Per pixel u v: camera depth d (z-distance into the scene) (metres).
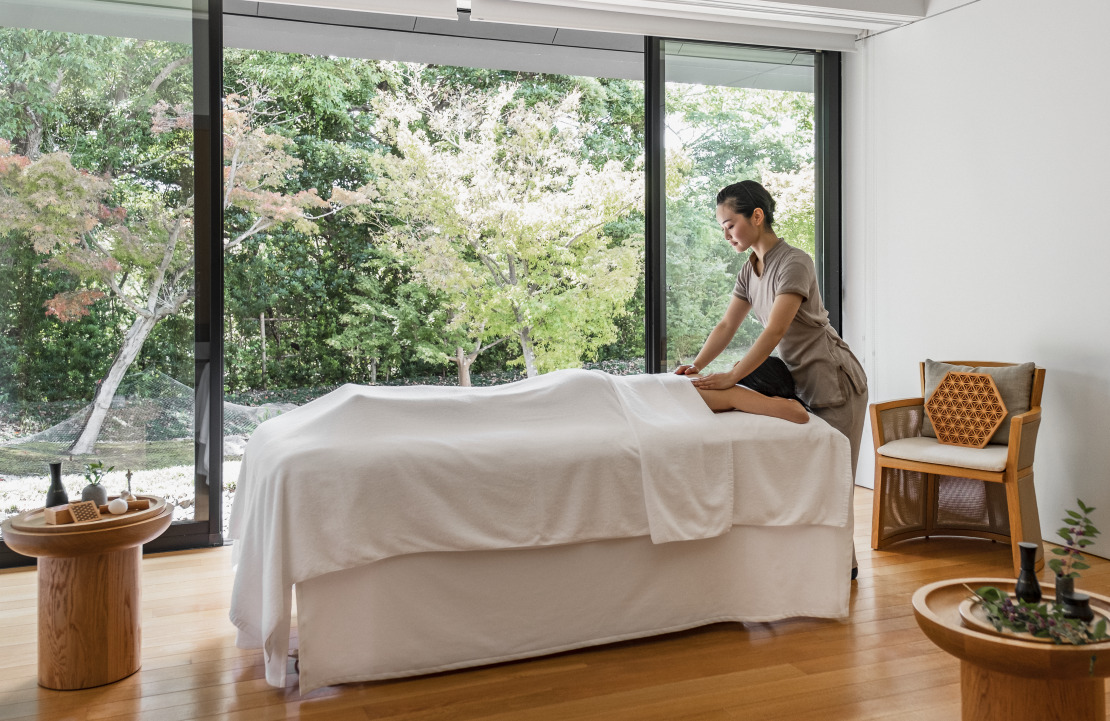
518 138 8.83
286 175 8.46
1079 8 3.34
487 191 8.75
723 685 2.10
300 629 2.03
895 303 4.32
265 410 8.45
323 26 6.22
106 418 3.44
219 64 3.51
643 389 2.58
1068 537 1.72
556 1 3.86
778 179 4.52
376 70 8.66
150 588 2.95
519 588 2.25
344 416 2.22
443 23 6.14
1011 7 3.64
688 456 2.37
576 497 2.26
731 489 2.41
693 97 4.31
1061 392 3.45
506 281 8.90
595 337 9.09
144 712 1.98
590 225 8.92
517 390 2.48
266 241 8.38
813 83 4.57
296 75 8.41
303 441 2.14
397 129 8.68
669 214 4.27
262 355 8.41
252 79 8.34
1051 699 1.51
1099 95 3.27
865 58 4.48
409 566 2.14
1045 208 3.50
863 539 3.57
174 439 3.50
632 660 2.27
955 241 3.95
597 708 1.98
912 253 4.20
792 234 4.57
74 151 3.38
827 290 4.64
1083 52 3.33
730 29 4.23
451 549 2.14
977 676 1.60
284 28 6.15
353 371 8.70
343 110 8.59
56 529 2.05
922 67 4.11
